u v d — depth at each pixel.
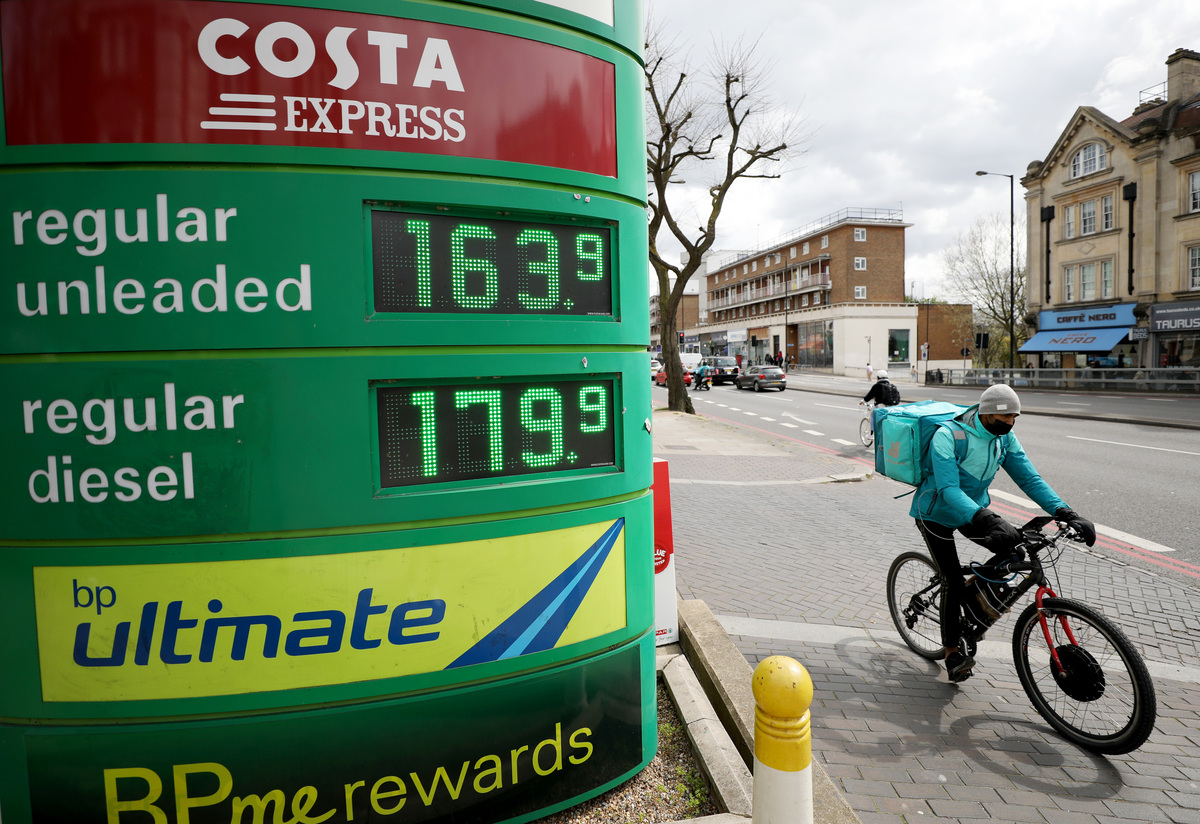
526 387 2.47
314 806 2.27
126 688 2.15
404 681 2.32
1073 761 3.43
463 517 2.37
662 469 4.28
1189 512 8.84
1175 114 30.89
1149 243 31.52
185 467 2.11
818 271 65.81
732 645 4.07
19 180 2.04
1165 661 4.64
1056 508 3.71
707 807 2.81
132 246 2.05
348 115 2.16
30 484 2.09
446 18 2.26
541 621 2.52
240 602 2.16
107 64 2.02
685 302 110.94
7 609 2.12
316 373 2.17
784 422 21.31
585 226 2.59
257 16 2.07
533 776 2.55
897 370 58.72
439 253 2.31
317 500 2.19
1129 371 30.44
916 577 4.68
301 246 2.13
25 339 2.06
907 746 3.57
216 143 2.06
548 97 2.45
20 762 2.16
